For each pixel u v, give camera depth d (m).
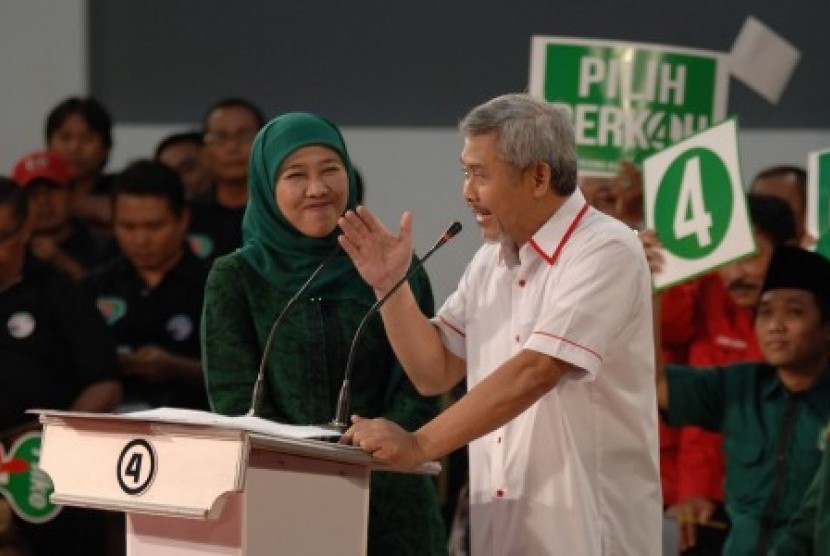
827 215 15.44
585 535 10.02
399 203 20.45
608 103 15.91
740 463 15.13
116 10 21.64
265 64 21.28
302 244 11.41
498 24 20.45
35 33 21.69
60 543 15.99
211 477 8.57
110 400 16.22
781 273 15.04
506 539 10.24
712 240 14.79
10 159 21.61
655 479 10.34
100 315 16.45
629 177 15.91
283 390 11.20
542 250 10.14
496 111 10.02
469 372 10.64
